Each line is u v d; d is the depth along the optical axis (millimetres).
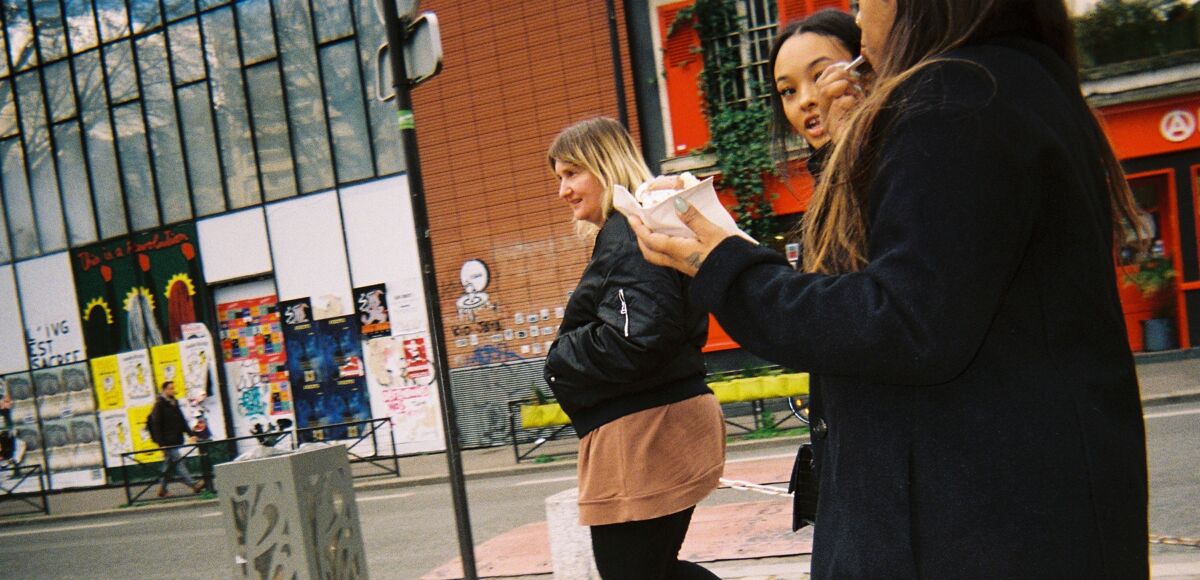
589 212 2725
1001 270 935
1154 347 12977
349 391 16453
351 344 16438
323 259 16625
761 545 5230
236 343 17344
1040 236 994
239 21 17000
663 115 14500
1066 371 996
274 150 16906
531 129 15203
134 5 17766
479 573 5758
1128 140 12969
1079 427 979
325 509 2736
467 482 12102
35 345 18938
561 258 15164
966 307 922
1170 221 13055
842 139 1124
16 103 18828
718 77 14156
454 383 15609
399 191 16109
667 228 1200
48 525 14047
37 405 18922
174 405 15328
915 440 1052
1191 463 6645
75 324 18656
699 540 5609
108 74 18094
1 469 19016
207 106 17359
